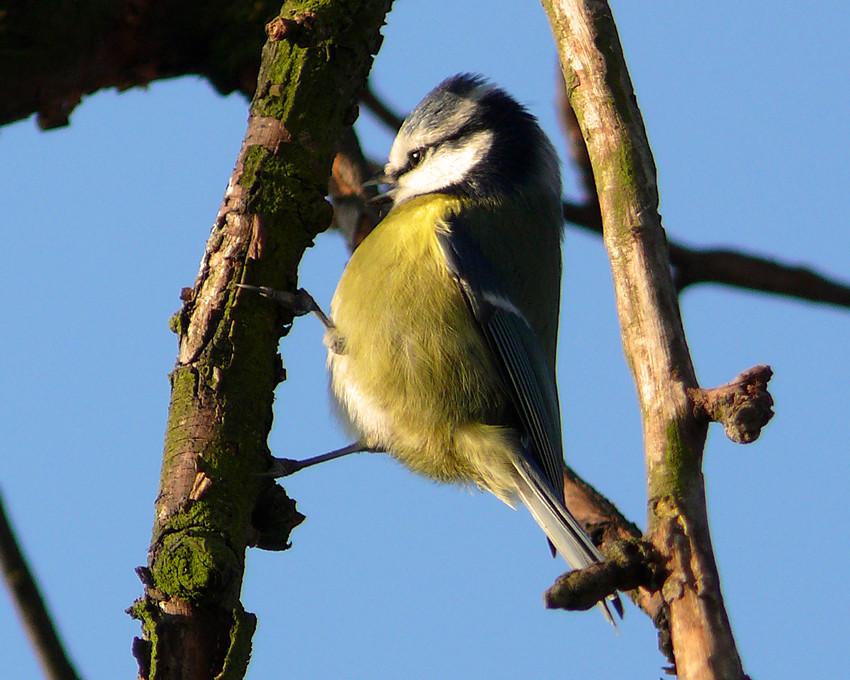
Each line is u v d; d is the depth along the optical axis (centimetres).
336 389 880
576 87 621
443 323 857
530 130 991
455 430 857
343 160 1025
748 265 906
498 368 872
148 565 545
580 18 629
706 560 450
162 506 558
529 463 848
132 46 832
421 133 998
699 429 492
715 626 430
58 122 811
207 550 534
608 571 454
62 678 716
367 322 855
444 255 868
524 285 917
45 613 725
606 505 849
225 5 859
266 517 598
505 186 954
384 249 873
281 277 608
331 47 634
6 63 763
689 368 516
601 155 598
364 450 882
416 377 851
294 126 623
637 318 543
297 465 675
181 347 598
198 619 529
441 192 961
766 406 477
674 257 915
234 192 614
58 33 775
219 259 604
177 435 576
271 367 602
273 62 637
